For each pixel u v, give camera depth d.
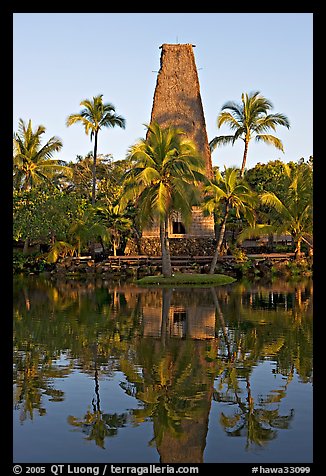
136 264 37.75
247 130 42.97
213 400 9.68
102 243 42.00
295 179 37.31
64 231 38.31
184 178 29.23
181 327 16.42
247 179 47.41
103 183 54.72
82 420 8.82
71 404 9.52
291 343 13.99
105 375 11.24
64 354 13.05
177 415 9.01
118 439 8.12
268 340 14.38
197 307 20.73
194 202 30.69
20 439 8.15
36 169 44.59
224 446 7.88
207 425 8.61
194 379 10.91
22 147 43.94
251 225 33.94
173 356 12.77
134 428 8.52
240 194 32.22
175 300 22.98
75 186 59.78
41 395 10.04
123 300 23.19
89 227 38.75
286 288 27.50
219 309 20.11
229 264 36.22
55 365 12.06
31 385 10.61
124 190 29.58
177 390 10.23
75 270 36.72
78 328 16.41
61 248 38.47
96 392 10.15
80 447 7.87
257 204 35.72
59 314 19.17
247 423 8.65
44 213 37.34
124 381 10.80
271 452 7.70
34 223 37.09
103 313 19.39
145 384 10.60
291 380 10.79
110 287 29.17
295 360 12.29
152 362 12.24
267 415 8.97
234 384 10.54
